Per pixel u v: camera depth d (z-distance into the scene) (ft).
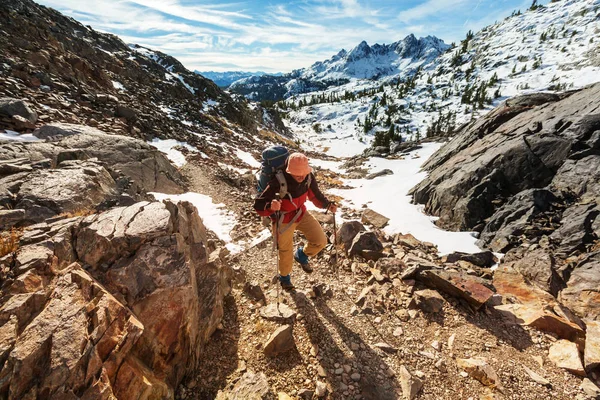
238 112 212.43
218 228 27.99
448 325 14.73
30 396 7.02
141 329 9.16
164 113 95.76
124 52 193.98
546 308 15.71
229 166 58.65
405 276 18.06
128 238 11.35
